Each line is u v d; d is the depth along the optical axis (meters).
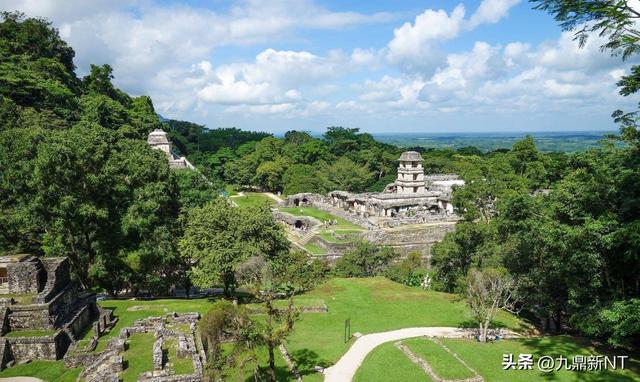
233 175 152.00
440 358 32.25
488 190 77.69
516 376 29.42
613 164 35.62
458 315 44.69
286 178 137.00
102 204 47.97
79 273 48.38
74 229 46.94
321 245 78.31
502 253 45.84
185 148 176.25
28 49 109.38
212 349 28.91
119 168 49.09
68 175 44.59
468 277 40.84
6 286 35.50
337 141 169.88
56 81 97.38
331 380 30.70
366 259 65.25
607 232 31.56
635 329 27.81
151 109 155.38
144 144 61.66
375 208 95.50
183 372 27.78
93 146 47.38
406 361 32.47
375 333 39.78
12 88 80.31
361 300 48.78
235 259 45.41
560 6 22.75
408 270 64.81
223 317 29.08
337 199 110.88
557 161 88.12
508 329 41.53
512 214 45.91
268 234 49.62
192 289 61.69
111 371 28.14
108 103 108.75
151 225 48.72
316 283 55.38
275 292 50.28
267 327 29.56
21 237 49.50
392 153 157.00
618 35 22.41
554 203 37.03
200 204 60.22
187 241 47.84
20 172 45.25
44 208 44.38
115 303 45.53
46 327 33.41
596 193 34.00
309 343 37.41
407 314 44.84
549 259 37.97
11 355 31.88
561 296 40.78
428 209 98.69
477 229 53.34
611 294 33.53
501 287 37.56
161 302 46.22
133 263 48.50
